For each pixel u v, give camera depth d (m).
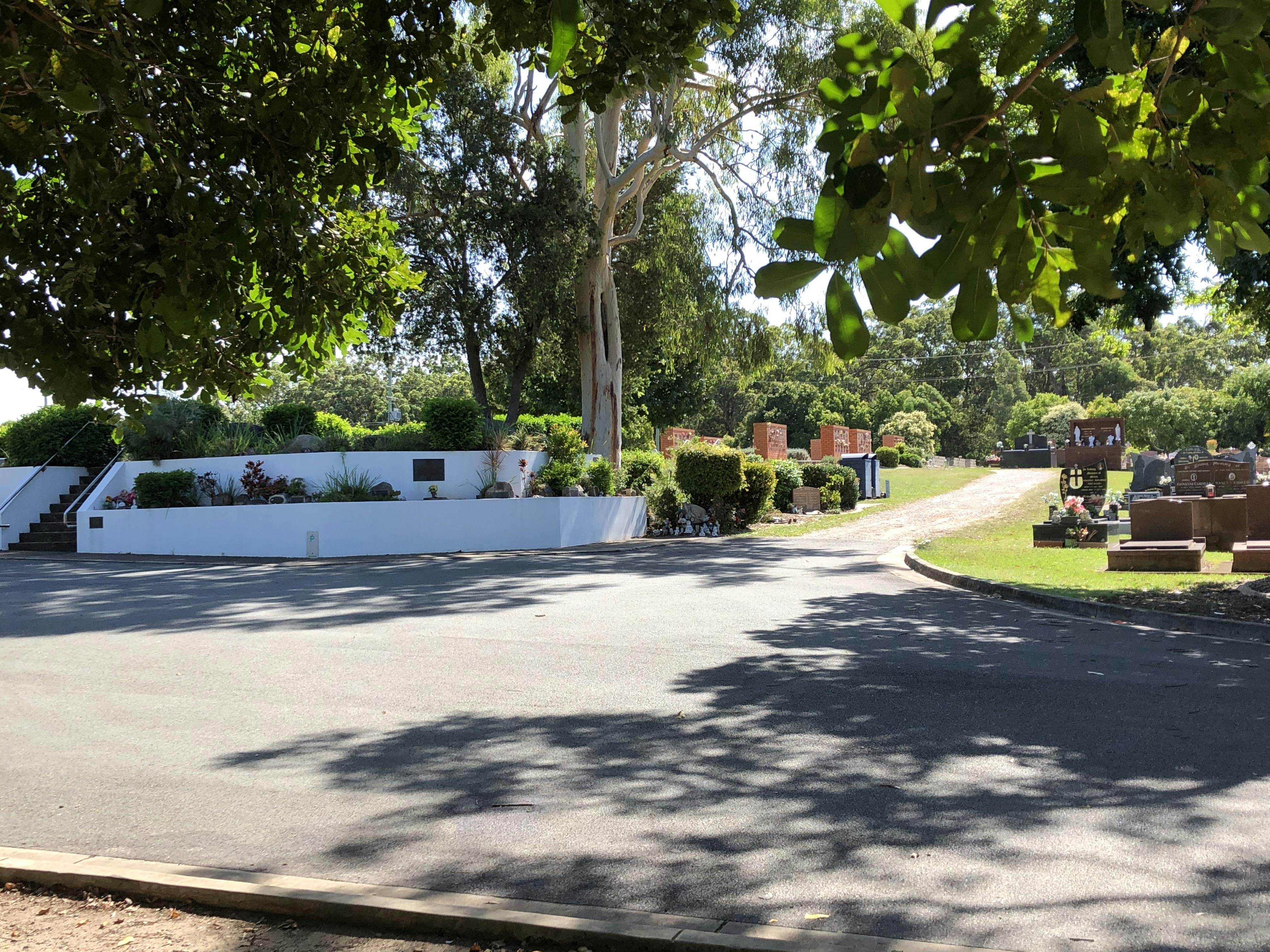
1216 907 3.79
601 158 29.20
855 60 1.71
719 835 4.62
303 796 5.27
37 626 11.29
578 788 5.34
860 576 16.52
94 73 2.96
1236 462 26.86
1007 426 88.06
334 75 4.14
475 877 4.18
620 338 29.97
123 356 4.03
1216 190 1.80
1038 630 10.73
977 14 1.69
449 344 25.22
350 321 5.01
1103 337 19.89
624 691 7.72
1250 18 1.66
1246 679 7.95
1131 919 3.69
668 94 25.36
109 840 4.65
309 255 4.60
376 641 10.04
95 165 3.35
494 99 25.31
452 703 7.34
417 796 5.27
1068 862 4.25
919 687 7.77
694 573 16.95
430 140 24.36
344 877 4.18
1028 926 3.64
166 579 16.28
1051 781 5.38
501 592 14.23
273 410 25.22
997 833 4.60
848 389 97.62
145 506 22.00
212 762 5.93
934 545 22.06
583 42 4.19
